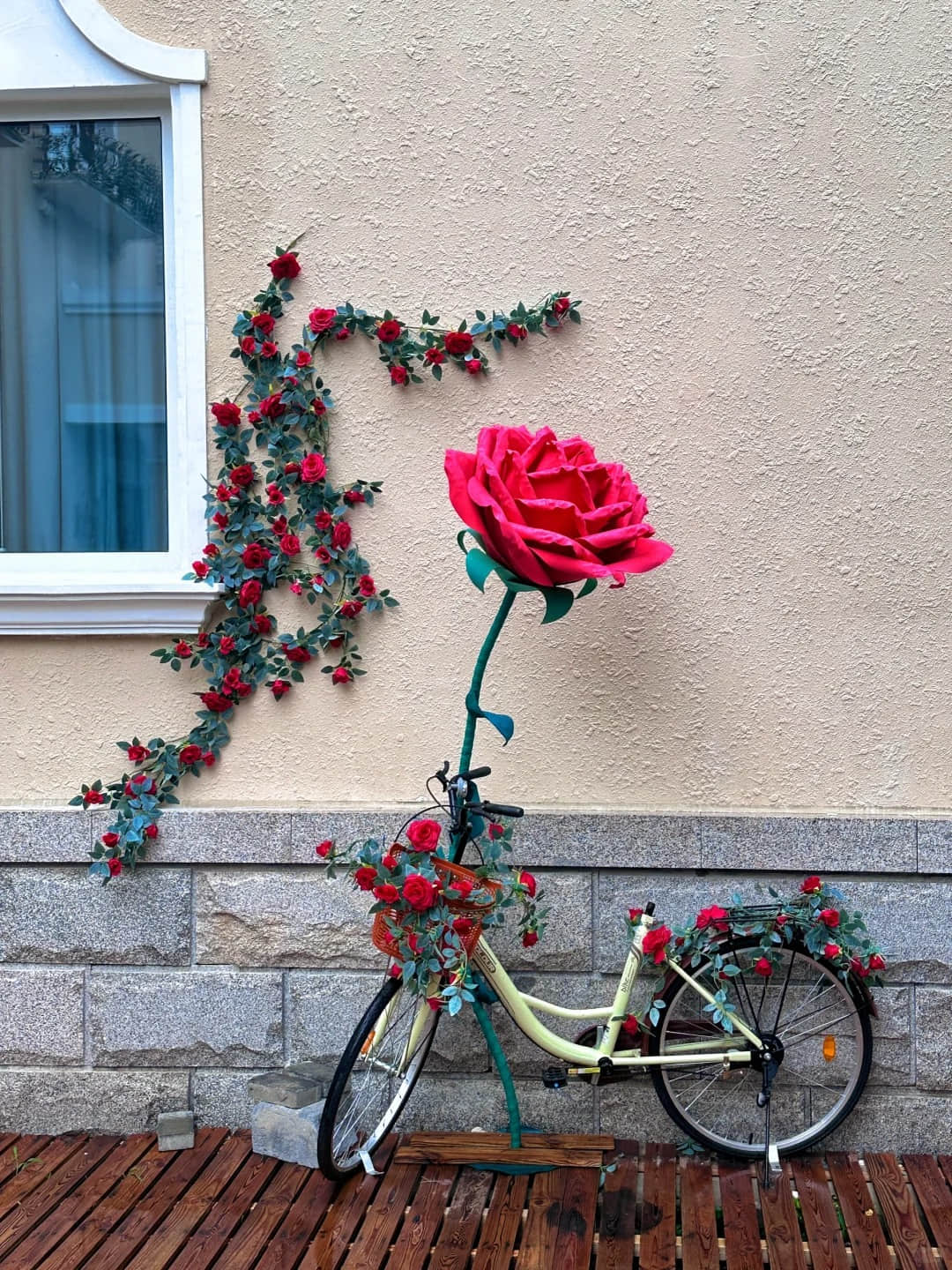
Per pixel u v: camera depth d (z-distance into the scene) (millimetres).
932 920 3234
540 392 3311
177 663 3361
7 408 3533
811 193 3240
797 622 3289
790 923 3102
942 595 3264
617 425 3297
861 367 3252
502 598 3338
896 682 3277
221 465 3395
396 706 3367
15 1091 3381
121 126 3479
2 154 3500
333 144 3316
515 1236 2760
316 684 3383
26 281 3529
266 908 3338
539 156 3281
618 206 3273
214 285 3363
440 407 3334
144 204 3504
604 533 2717
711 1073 3283
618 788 3326
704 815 3268
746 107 3240
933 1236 2773
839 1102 3201
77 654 3410
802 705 3297
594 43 3258
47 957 3379
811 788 3299
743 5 3230
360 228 3326
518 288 3301
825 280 3246
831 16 3215
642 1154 3213
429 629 3357
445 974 2936
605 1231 2785
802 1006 3279
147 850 3344
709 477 3287
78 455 3555
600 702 3330
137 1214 2879
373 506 3359
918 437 3252
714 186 3254
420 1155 3113
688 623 3307
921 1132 3238
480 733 3354
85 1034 3383
